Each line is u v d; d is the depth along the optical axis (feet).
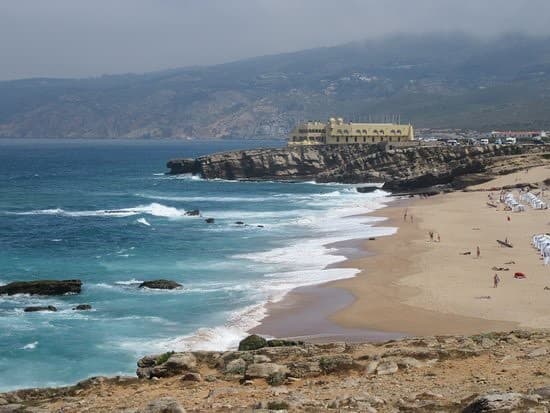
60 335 151.02
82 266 227.61
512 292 180.65
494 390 76.07
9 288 187.52
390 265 221.05
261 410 72.90
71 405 84.43
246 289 192.44
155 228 311.27
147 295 186.70
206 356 103.50
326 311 168.96
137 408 77.97
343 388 84.02
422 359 95.96
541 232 280.51
